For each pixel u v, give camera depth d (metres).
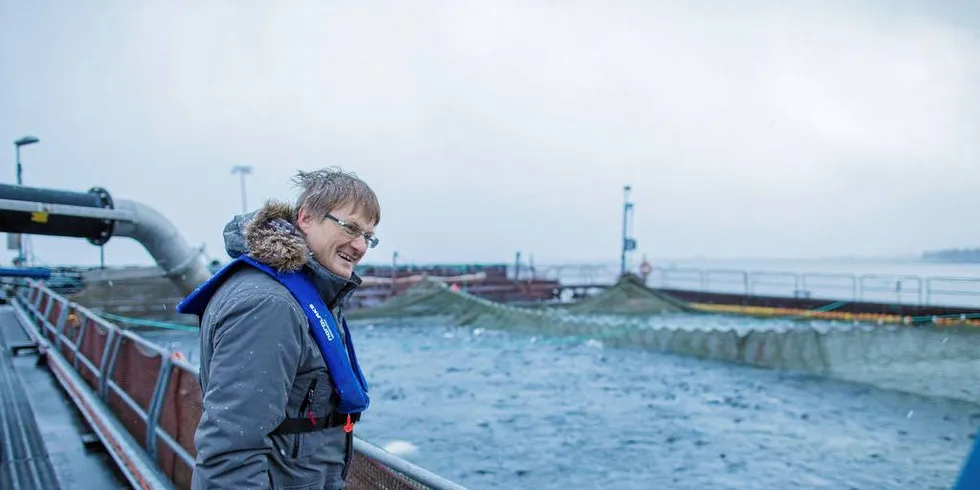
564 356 12.24
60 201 5.23
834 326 15.59
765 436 6.86
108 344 6.36
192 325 17.80
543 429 7.19
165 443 4.33
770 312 19.77
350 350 1.93
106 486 4.67
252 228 1.67
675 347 12.52
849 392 8.73
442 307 17.50
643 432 7.06
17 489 4.50
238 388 1.45
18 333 12.62
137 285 17.91
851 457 6.14
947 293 17.05
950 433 6.83
